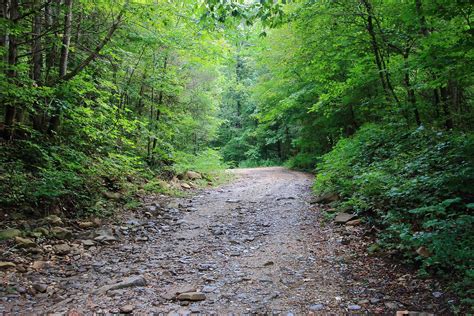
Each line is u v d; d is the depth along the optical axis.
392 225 5.55
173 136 16.23
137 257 5.82
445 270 4.44
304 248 6.07
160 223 8.01
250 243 6.57
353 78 10.80
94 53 9.66
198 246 6.44
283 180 15.14
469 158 6.16
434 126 9.30
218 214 8.92
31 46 9.45
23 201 6.84
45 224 6.49
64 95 8.85
